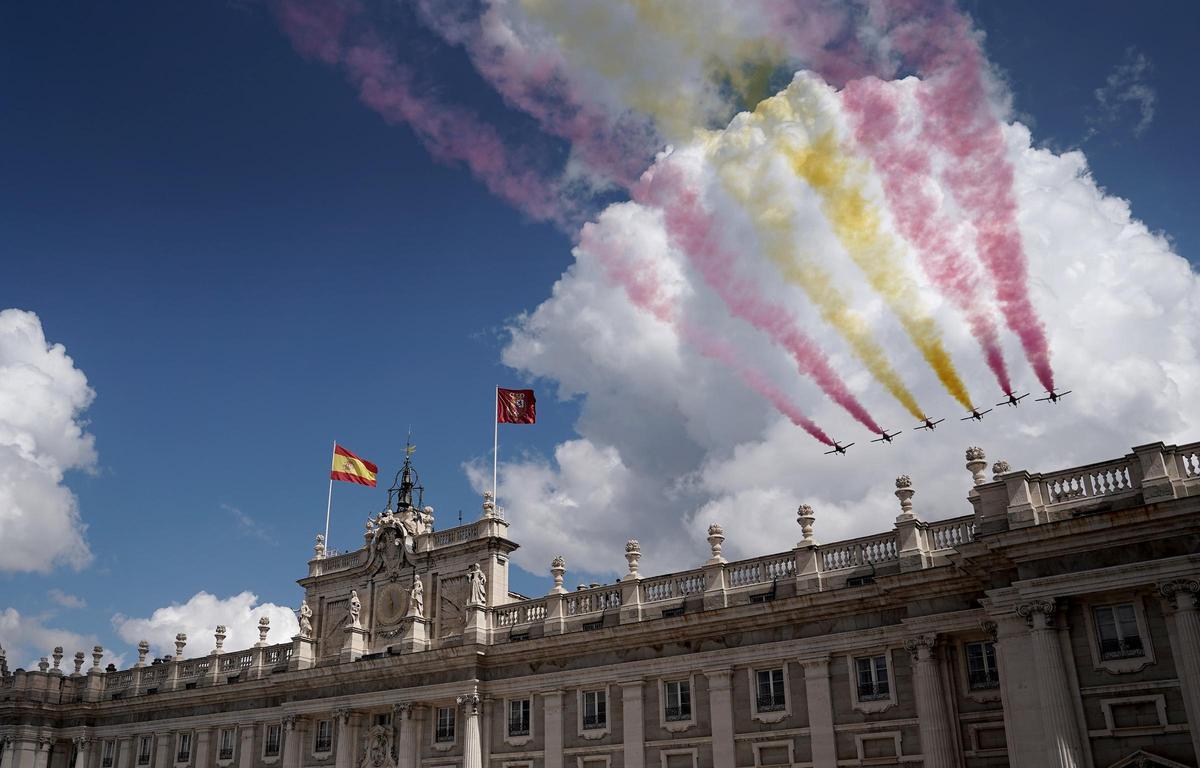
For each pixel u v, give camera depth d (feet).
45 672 269.03
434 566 209.97
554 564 191.21
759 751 155.63
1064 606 123.34
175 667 249.14
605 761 170.81
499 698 188.65
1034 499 131.34
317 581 228.43
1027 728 122.72
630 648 173.99
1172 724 114.93
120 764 248.32
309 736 213.05
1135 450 124.67
